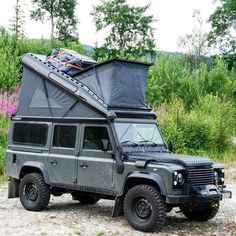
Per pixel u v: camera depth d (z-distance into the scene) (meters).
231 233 9.38
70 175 10.35
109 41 69.19
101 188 9.84
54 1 66.00
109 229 9.35
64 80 10.75
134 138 10.05
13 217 10.26
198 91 35.75
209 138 23.95
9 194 11.55
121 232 9.11
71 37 66.50
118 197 9.58
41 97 11.20
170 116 23.41
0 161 16.31
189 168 9.16
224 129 24.72
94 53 64.50
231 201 13.11
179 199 8.91
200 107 28.56
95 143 10.02
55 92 10.92
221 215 11.16
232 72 45.97
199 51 62.91
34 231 9.05
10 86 26.34
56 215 10.55
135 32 70.12
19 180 11.48
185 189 9.08
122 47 69.06
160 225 9.00
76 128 10.39
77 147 10.29
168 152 10.47
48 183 10.74
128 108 10.45
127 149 9.76
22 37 35.88
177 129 23.00
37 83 11.32
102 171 9.80
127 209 9.34
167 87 36.19
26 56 11.70
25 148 11.26
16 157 11.38
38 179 10.83
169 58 39.62
